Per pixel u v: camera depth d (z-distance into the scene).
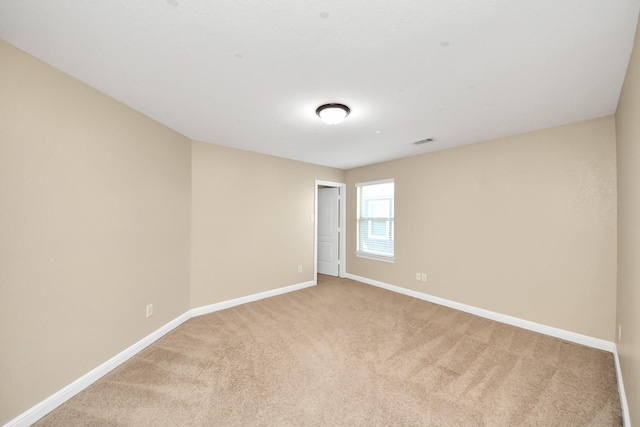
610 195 2.42
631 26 1.32
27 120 1.58
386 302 3.81
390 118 2.58
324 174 4.95
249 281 3.85
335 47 1.52
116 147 2.20
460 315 3.31
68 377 1.81
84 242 1.93
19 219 1.55
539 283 2.84
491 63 1.67
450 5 1.21
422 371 2.12
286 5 1.21
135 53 1.59
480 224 3.33
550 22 1.30
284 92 2.07
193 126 2.83
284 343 2.59
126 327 2.30
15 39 1.46
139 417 1.63
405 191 4.22
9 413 1.50
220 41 1.47
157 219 2.69
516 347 2.50
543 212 2.82
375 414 1.66
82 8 1.23
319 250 5.66
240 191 3.75
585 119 2.56
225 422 1.60
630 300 1.66
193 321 3.13
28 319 1.59
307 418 1.63
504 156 3.12
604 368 2.15
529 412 1.68
